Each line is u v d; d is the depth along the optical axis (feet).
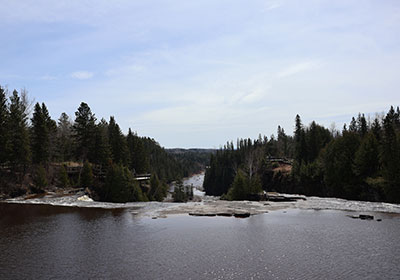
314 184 211.41
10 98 162.30
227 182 371.35
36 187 149.38
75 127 202.69
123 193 170.40
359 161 169.99
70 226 80.79
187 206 122.01
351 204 128.67
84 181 169.99
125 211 107.55
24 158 152.97
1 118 149.38
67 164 210.38
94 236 70.64
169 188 423.23
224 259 54.49
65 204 120.78
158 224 85.35
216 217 97.55
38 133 169.78
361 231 76.07
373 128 232.73
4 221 86.58
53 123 225.15
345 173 176.35
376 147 171.01
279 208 118.62
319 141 279.28
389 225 83.35
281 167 285.23
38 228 77.92
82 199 136.36
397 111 305.73
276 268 49.75
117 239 68.23
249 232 76.07
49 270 48.55
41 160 169.58
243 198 169.48
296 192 226.79
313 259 54.29
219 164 412.57
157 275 46.68
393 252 57.98
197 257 55.67
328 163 192.85
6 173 150.51
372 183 157.89
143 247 62.03
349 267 50.03
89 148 200.85
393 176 148.05
